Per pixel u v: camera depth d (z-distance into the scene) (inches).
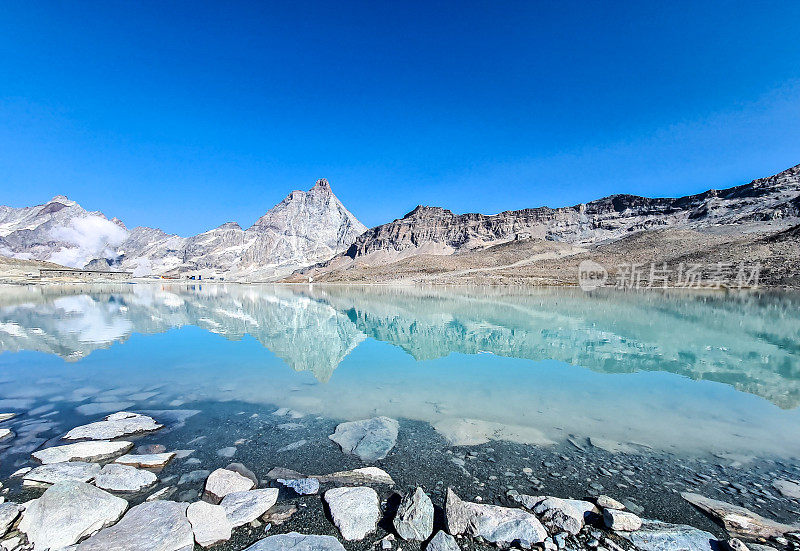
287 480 223.8
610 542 169.9
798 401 363.6
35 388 402.9
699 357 559.5
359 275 5861.2
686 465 243.1
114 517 186.1
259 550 164.6
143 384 420.2
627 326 889.5
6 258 7027.6
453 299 1918.1
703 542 168.7
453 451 263.0
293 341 714.2
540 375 462.3
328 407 349.4
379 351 614.5
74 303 1680.6
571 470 237.6
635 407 347.6
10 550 163.2
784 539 173.0
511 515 184.4
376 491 214.5
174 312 1309.1
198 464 243.0
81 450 253.1
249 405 354.0
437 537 172.2
